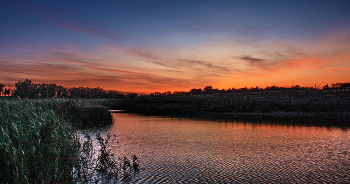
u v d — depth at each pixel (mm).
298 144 20359
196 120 42719
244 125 34562
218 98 85562
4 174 8742
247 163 14508
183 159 15398
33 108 14195
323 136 24469
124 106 85938
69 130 13922
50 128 12078
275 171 12891
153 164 14195
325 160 15156
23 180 8930
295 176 12039
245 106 62844
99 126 32688
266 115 49062
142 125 34875
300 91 92125
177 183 11047
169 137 24031
